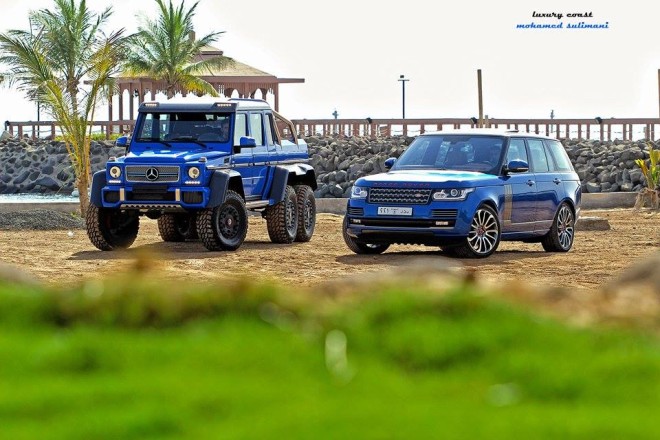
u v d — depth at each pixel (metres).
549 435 9.17
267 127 45.62
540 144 41.97
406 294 13.25
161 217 46.53
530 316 13.08
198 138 43.12
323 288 15.14
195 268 34.97
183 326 13.19
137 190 41.50
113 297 13.54
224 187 41.28
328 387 10.77
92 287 13.92
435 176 38.16
